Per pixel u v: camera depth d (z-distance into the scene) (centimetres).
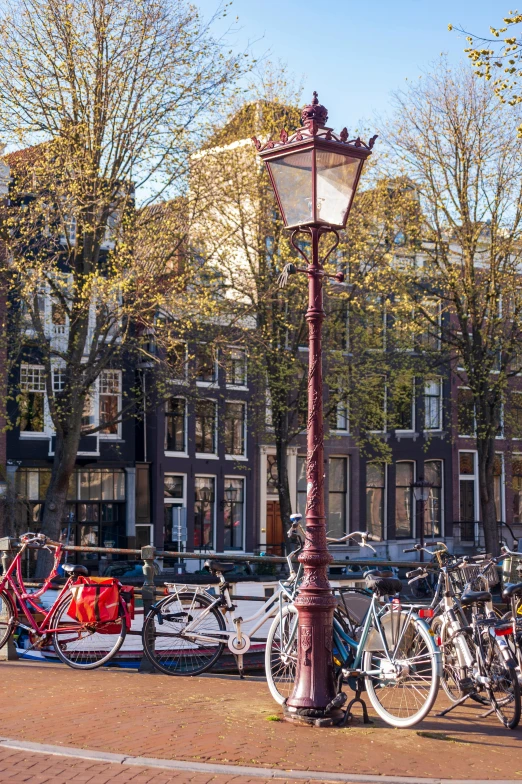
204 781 594
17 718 749
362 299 2916
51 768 614
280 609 844
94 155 2375
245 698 840
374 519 4003
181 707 791
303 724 743
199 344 2759
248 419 3189
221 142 2619
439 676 739
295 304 2820
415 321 2869
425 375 3041
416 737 716
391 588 786
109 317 2422
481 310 2848
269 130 2730
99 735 695
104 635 1056
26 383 2958
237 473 3741
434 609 857
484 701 805
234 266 2812
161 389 2758
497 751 685
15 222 2398
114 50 2359
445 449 4156
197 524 3656
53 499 2514
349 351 3050
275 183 809
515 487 4297
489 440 2934
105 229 2491
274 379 2845
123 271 2423
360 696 823
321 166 784
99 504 3475
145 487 3544
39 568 2495
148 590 1015
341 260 2814
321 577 765
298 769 625
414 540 4081
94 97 2352
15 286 2414
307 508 775
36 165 2405
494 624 791
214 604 997
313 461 774
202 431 3672
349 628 800
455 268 2872
